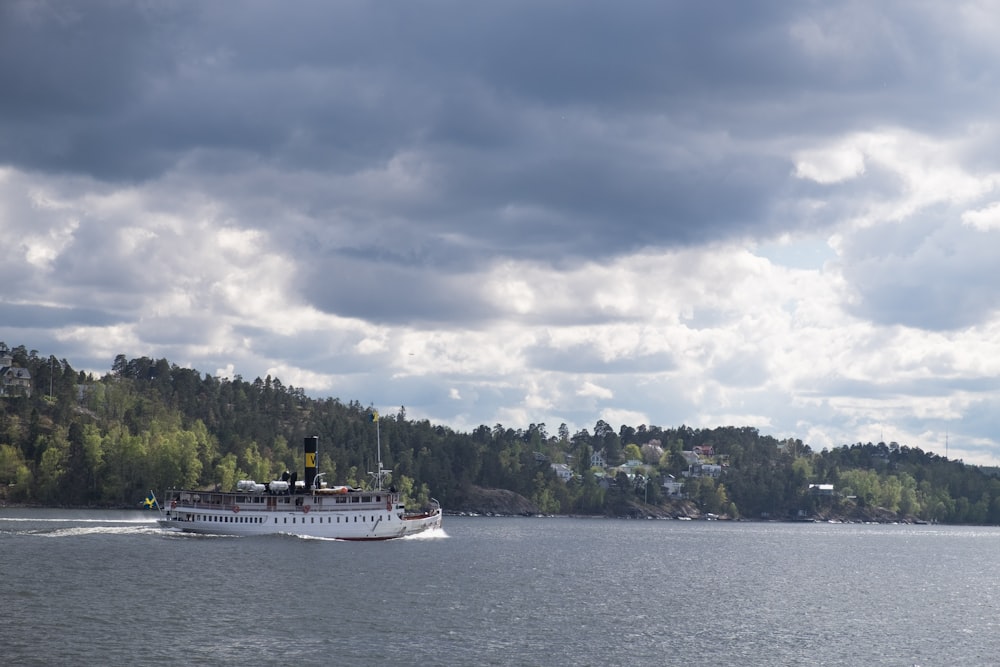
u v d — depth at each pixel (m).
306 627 104.56
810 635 112.12
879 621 125.25
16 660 87.19
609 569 178.50
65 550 161.62
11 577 128.75
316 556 165.88
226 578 135.88
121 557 154.38
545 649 98.31
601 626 112.00
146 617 106.25
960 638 114.62
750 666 94.75
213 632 100.38
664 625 114.56
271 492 193.62
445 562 170.62
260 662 89.38
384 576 145.62
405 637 101.44
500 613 117.50
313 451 195.75
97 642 94.25
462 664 91.25
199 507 193.50
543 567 174.75
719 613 126.00
